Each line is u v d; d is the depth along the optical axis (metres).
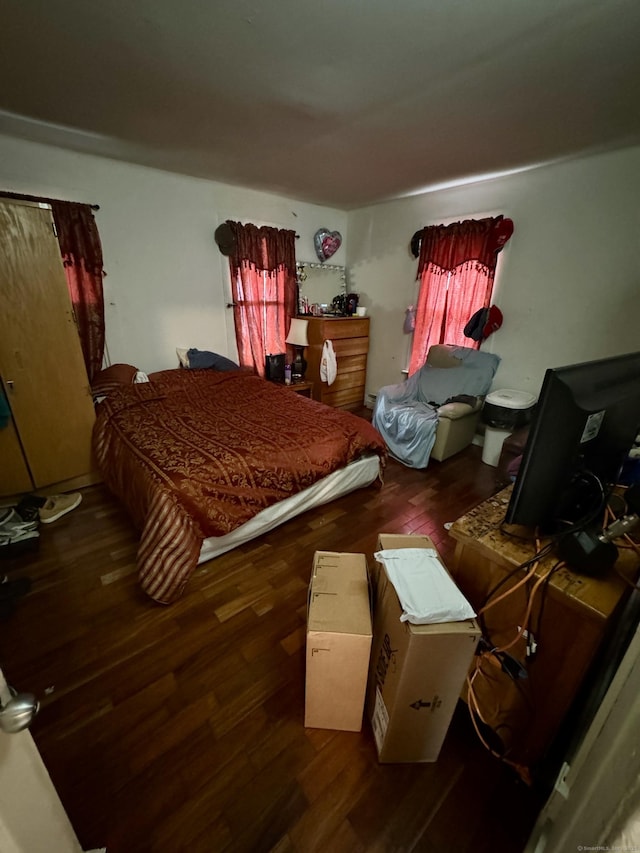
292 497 2.08
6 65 1.52
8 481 2.20
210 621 1.52
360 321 4.14
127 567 1.81
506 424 2.87
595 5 1.14
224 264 3.56
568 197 2.59
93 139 2.32
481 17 1.20
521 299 2.97
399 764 1.07
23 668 1.31
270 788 1.00
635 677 0.51
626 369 0.88
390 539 1.21
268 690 1.26
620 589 0.81
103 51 1.42
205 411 2.49
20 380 2.12
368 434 2.43
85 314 2.81
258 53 1.42
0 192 2.34
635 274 2.41
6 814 0.51
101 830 0.92
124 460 1.99
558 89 1.62
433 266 3.42
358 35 1.30
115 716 1.17
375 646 1.12
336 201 3.83
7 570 1.78
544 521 0.88
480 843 0.92
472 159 2.51
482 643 0.99
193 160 2.67
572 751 0.92
